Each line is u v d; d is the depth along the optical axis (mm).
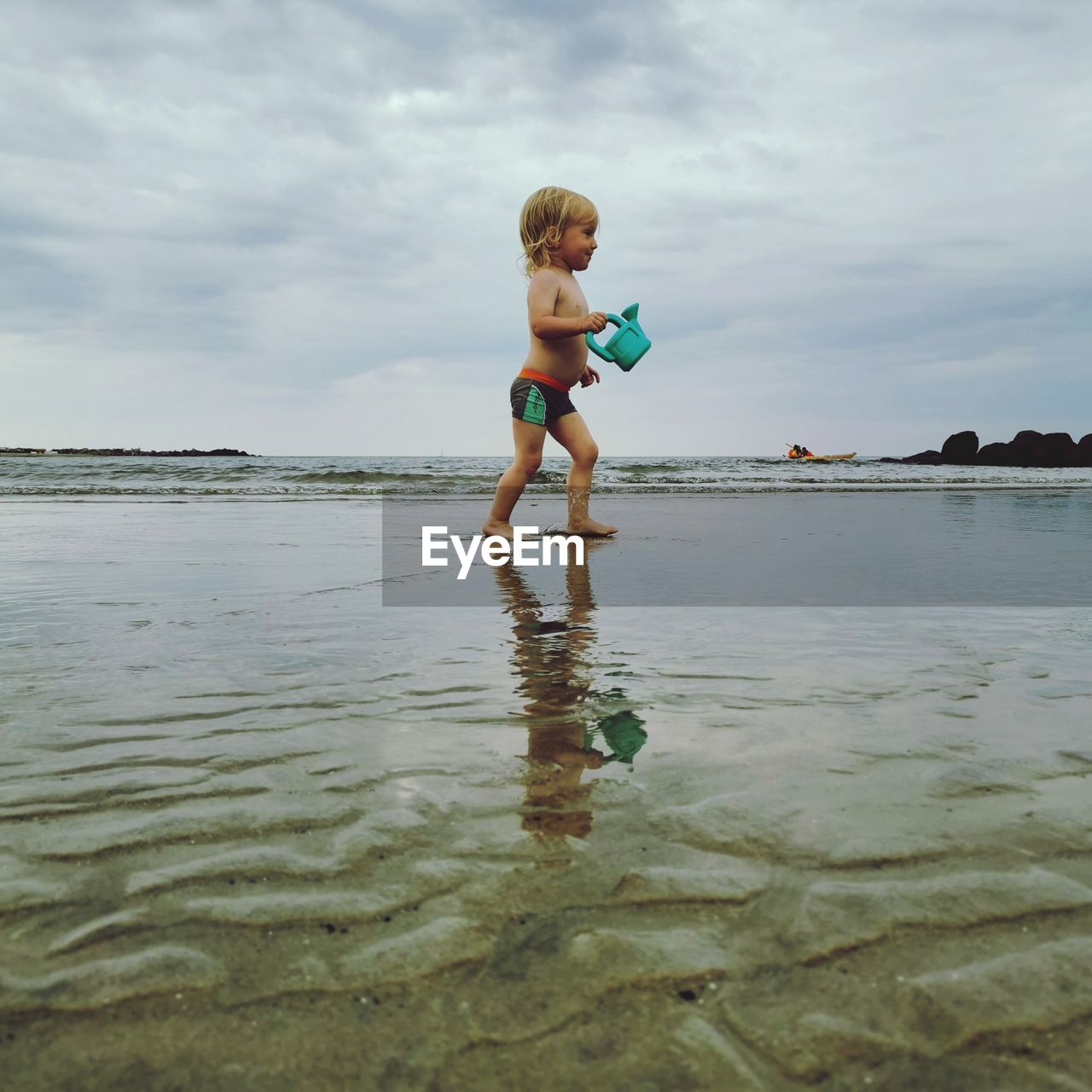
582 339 5410
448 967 833
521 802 1221
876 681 1903
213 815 1172
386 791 1261
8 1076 694
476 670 2010
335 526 6074
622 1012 771
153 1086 687
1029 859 1049
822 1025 753
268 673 1967
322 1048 728
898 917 918
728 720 1612
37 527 5914
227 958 845
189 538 5172
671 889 974
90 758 1396
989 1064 713
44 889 973
